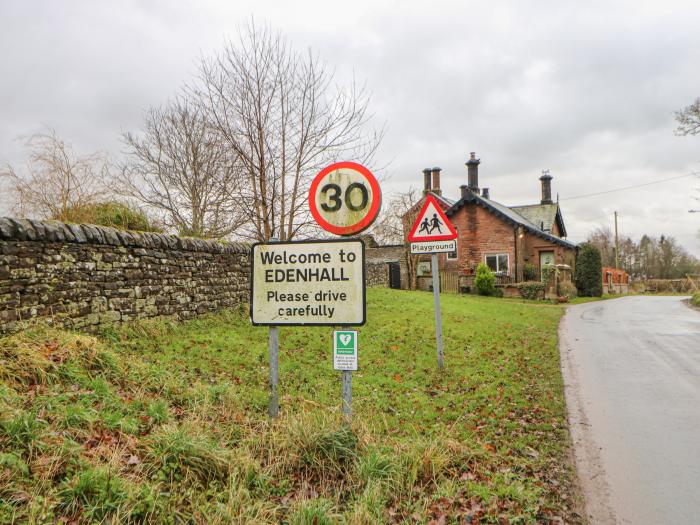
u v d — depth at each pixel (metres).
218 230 13.90
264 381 5.79
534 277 28.81
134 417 3.95
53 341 5.05
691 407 5.76
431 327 10.43
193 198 16.02
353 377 6.46
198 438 3.71
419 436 4.55
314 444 3.92
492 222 30.48
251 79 10.54
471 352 8.56
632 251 75.94
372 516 3.19
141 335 6.80
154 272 7.60
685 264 62.47
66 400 3.85
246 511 3.11
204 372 5.64
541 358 8.52
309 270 4.47
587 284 30.66
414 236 7.54
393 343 8.66
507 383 6.64
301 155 10.84
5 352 4.46
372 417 5.06
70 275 5.99
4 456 2.85
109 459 3.22
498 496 3.57
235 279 10.17
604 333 11.98
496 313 14.70
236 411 4.66
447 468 3.95
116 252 6.79
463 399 5.88
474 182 36.78
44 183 9.28
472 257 30.91
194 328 7.93
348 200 4.62
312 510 3.11
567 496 3.67
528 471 4.03
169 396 4.67
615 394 6.36
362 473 3.67
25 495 2.69
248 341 7.59
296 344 7.74
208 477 3.42
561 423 5.20
